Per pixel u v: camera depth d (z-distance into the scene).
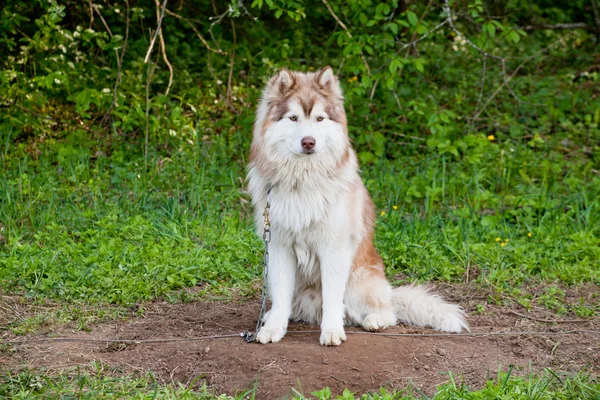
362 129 8.96
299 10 7.75
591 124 9.66
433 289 6.01
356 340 4.72
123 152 8.64
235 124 9.41
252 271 6.18
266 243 4.75
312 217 4.62
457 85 10.80
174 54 10.26
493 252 6.48
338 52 10.88
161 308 5.42
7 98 8.94
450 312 5.13
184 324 5.13
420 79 10.38
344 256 4.75
